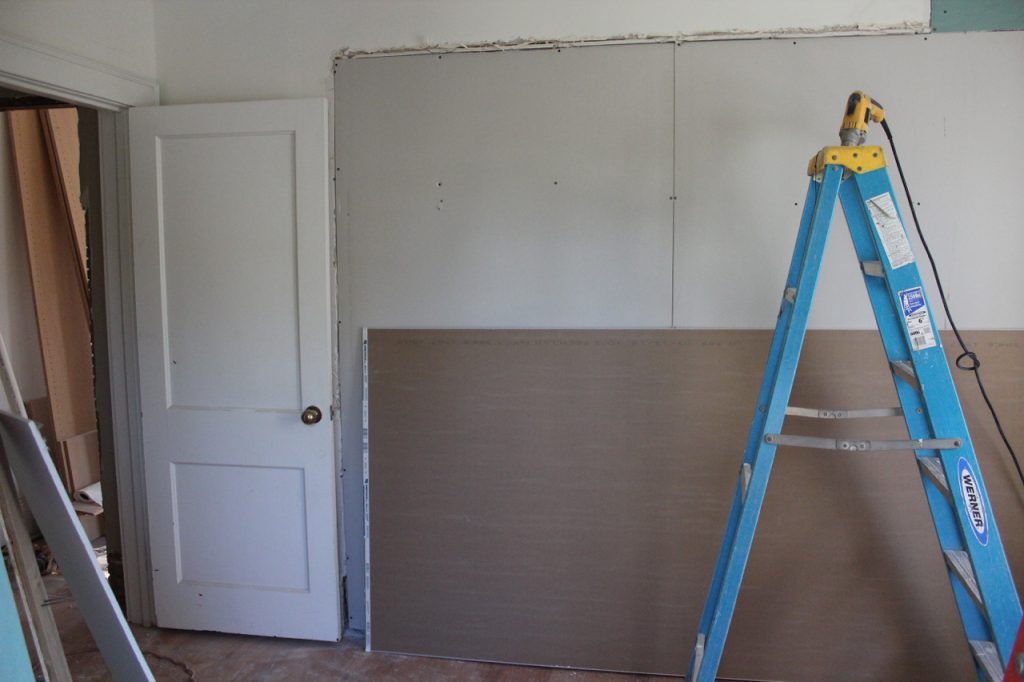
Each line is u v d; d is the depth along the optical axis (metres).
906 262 1.60
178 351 2.44
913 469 2.11
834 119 2.10
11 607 1.30
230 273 2.38
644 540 2.24
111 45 2.29
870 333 2.12
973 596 1.61
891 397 2.12
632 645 2.26
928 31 2.05
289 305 2.37
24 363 3.43
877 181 1.62
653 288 2.22
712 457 2.19
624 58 2.18
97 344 2.62
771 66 2.12
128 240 2.47
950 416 1.59
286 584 2.45
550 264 2.26
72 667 2.32
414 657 2.38
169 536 2.49
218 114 2.33
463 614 2.34
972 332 2.09
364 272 2.36
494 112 2.25
